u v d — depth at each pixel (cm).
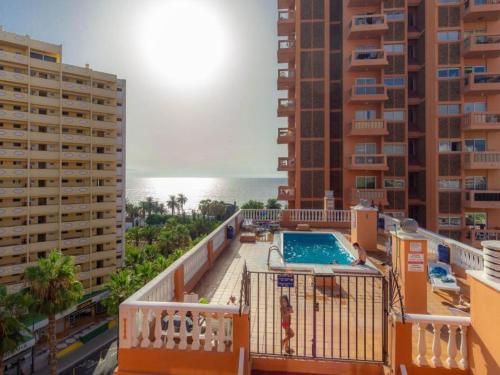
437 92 3008
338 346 553
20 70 3666
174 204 12444
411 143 3328
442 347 532
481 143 2964
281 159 3170
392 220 1563
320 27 3100
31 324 2822
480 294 427
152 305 493
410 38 3256
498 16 2898
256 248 1380
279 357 511
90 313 3828
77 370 2730
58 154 3888
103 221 4259
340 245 1477
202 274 977
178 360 484
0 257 3403
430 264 944
